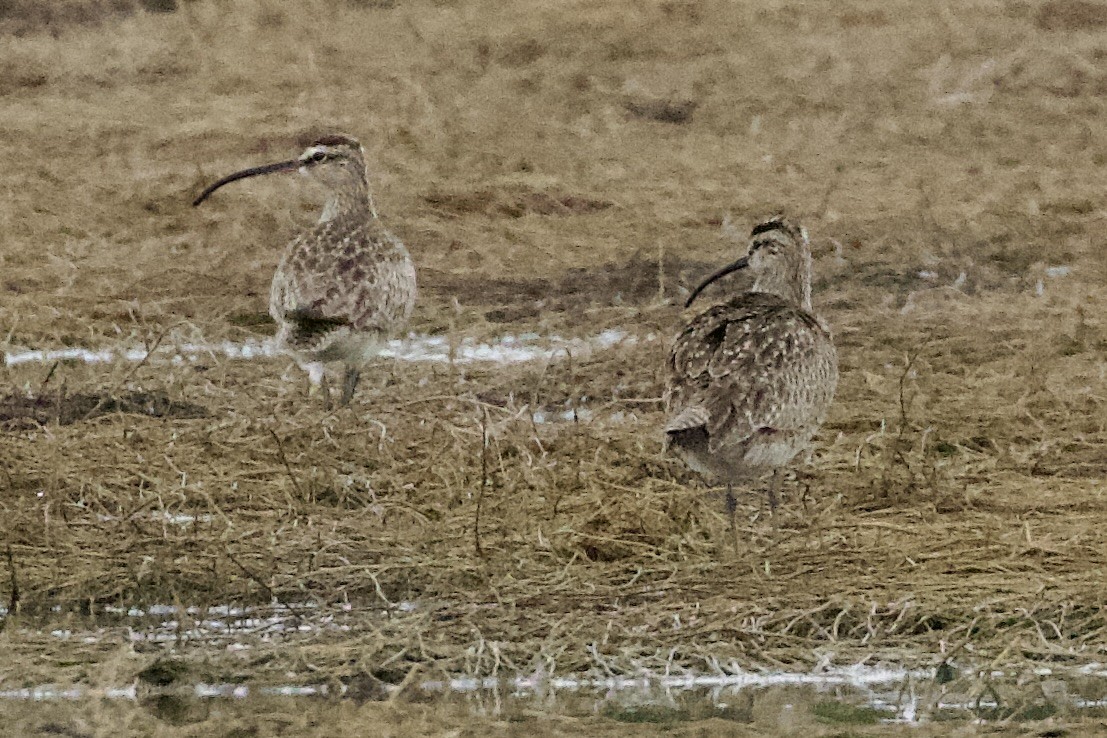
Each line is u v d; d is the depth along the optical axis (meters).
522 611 11.66
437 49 28.69
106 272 19.47
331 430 14.36
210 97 26.59
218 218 21.45
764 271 13.93
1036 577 11.99
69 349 17.31
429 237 20.81
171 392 15.75
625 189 22.84
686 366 12.62
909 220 21.17
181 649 11.23
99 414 15.27
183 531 12.77
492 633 11.39
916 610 11.63
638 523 12.91
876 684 10.91
